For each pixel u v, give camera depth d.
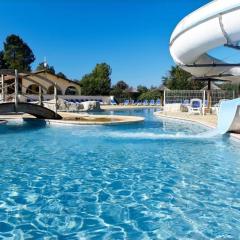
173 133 12.52
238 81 28.66
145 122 17.56
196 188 5.50
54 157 8.04
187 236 3.73
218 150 8.91
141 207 4.62
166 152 8.67
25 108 15.41
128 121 15.68
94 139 10.89
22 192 5.28
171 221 4.13
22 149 9.13
